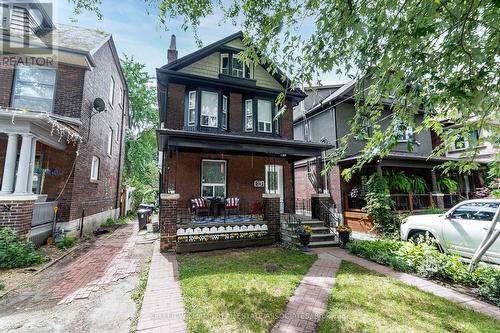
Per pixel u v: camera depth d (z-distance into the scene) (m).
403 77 3.00
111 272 5.46
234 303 3.77
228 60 11.12
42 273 5.39
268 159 10.88
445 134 3.89
